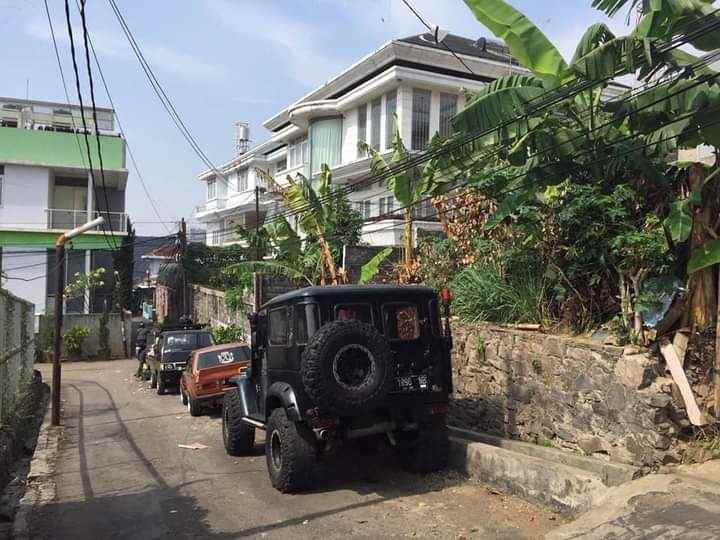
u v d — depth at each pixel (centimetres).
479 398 996
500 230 1106
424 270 1388
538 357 870
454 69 2475
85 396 2042
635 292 772
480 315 1044
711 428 698
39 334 3347
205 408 1608
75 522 741
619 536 552
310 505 756
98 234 3553
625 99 845
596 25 816
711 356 724
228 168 4572
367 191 2588
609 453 729
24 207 3400
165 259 4638
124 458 1088
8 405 1204
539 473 719
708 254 700
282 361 854
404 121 2384
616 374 728
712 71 865
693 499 583
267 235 2130
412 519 688
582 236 837
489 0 864
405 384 815
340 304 815
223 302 2780
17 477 977
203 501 801
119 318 3509
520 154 955
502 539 621
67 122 3719
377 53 2423
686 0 729
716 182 762
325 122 2892
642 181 834
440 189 1295
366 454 929
